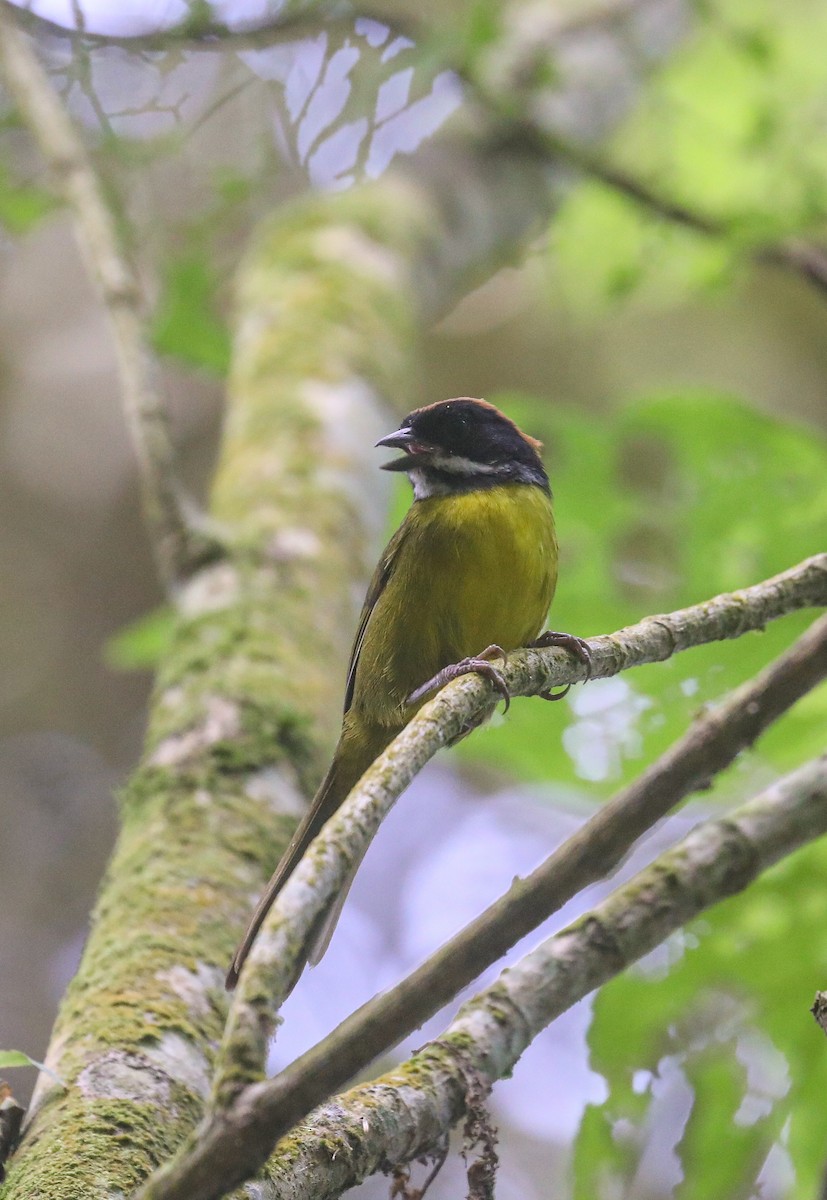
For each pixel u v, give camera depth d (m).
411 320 11.13
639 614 10.84
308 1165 4.65
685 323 18.41
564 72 12.68
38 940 16.72
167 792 7.07
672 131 11.44
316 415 9.75
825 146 10.58
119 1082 5.28
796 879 8.20
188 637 8.10
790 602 6.10
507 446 8.15
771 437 10.16
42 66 10.98
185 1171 3.64
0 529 19.36
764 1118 7.79
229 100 10.95
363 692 7.61
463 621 7.63
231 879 6.56
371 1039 4.54
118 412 19.92
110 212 10.59
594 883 5.36
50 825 17.70
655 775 5.46
